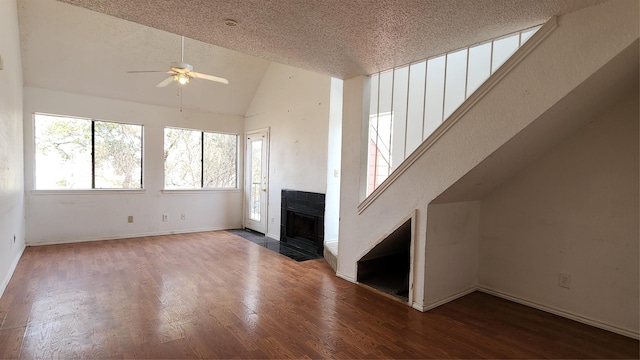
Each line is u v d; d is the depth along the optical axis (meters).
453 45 2.72
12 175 3.55
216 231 6.30
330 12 2.18
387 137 4.97
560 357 2.14
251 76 6.02
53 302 2.82
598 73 1.96
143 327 2.41
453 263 3.10
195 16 2.29
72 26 4.23
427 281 2.86
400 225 3.06
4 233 3.14
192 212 6.15
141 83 5.24
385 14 2.19
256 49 2.87
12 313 2.59
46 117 4.82
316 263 4.27
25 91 4.57
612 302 2.51
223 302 2.91
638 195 2.39
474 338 2.37
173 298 2.96
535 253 2.94
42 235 4.79
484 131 2.43
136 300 2.90
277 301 2.97
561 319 2.71
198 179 6.27
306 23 2.35
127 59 4.82
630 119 2.42
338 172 4.90
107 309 2.70
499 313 2.81
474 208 3.29
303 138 5.23
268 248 5.04
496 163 2.60
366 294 3.21
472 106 2.49
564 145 2.75
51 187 4.90
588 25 1.95
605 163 2.54
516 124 2.26
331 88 4.77
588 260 2.63
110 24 4.37
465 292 3.25
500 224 3.19
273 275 3.72
